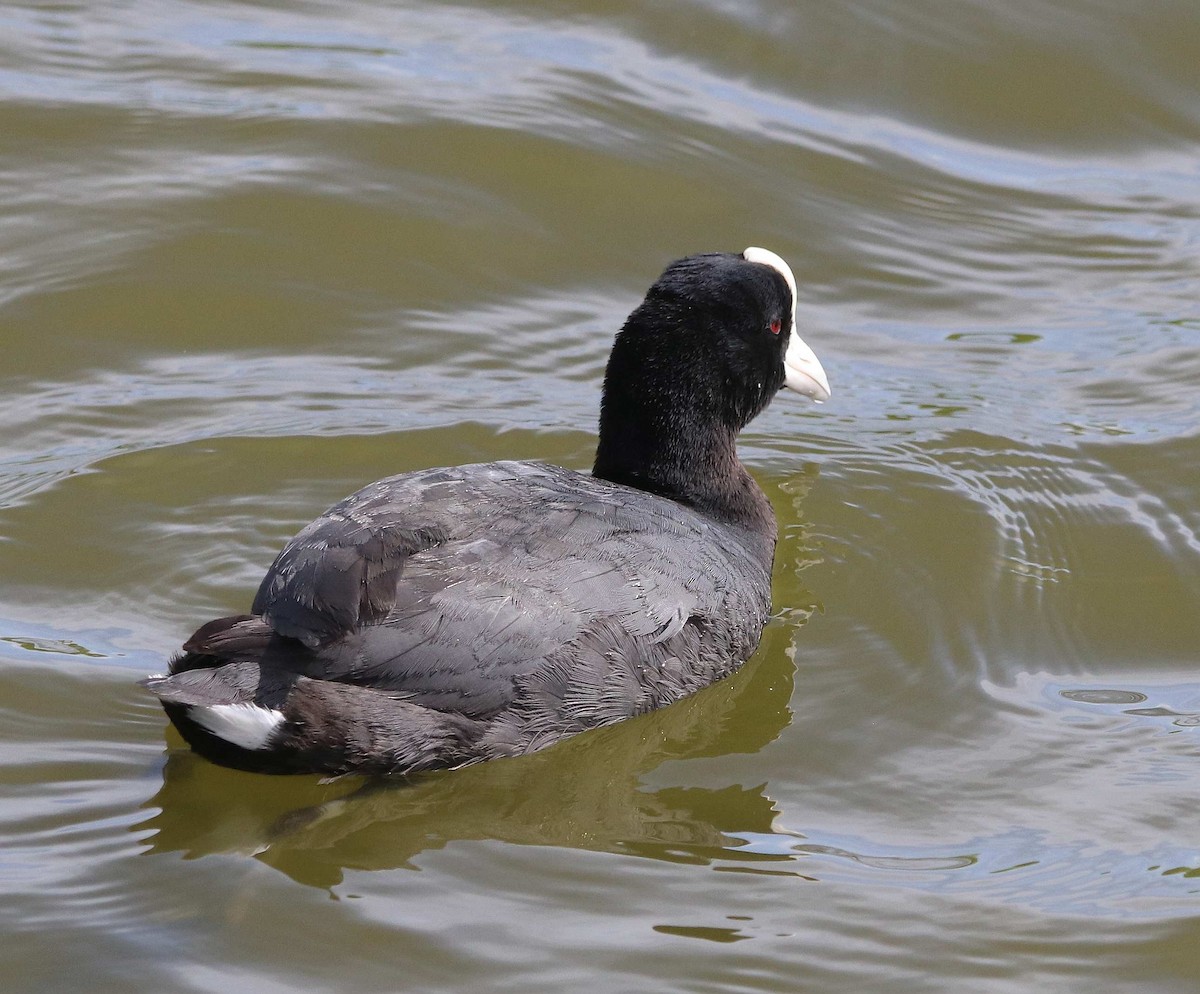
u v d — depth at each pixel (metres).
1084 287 17.31
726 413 12.88
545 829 10.10
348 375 15.21
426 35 20.23
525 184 17.88
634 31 20.47
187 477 13.60
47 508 13.04
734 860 9.84
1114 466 14.65
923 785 10.69
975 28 20.50
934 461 14.73
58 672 11.21
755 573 12.29
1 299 15.58
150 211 16.89
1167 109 19.72
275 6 20.69
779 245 17.53
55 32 19.70
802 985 8.80
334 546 9.97
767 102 19.48
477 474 11.09
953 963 9.04
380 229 17.06
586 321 16.27
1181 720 11.51
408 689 9.96
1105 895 9.64
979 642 12.31
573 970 8.80
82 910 9.07
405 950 8.88
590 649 10.57
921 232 17.94
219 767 10.40
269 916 9.10
